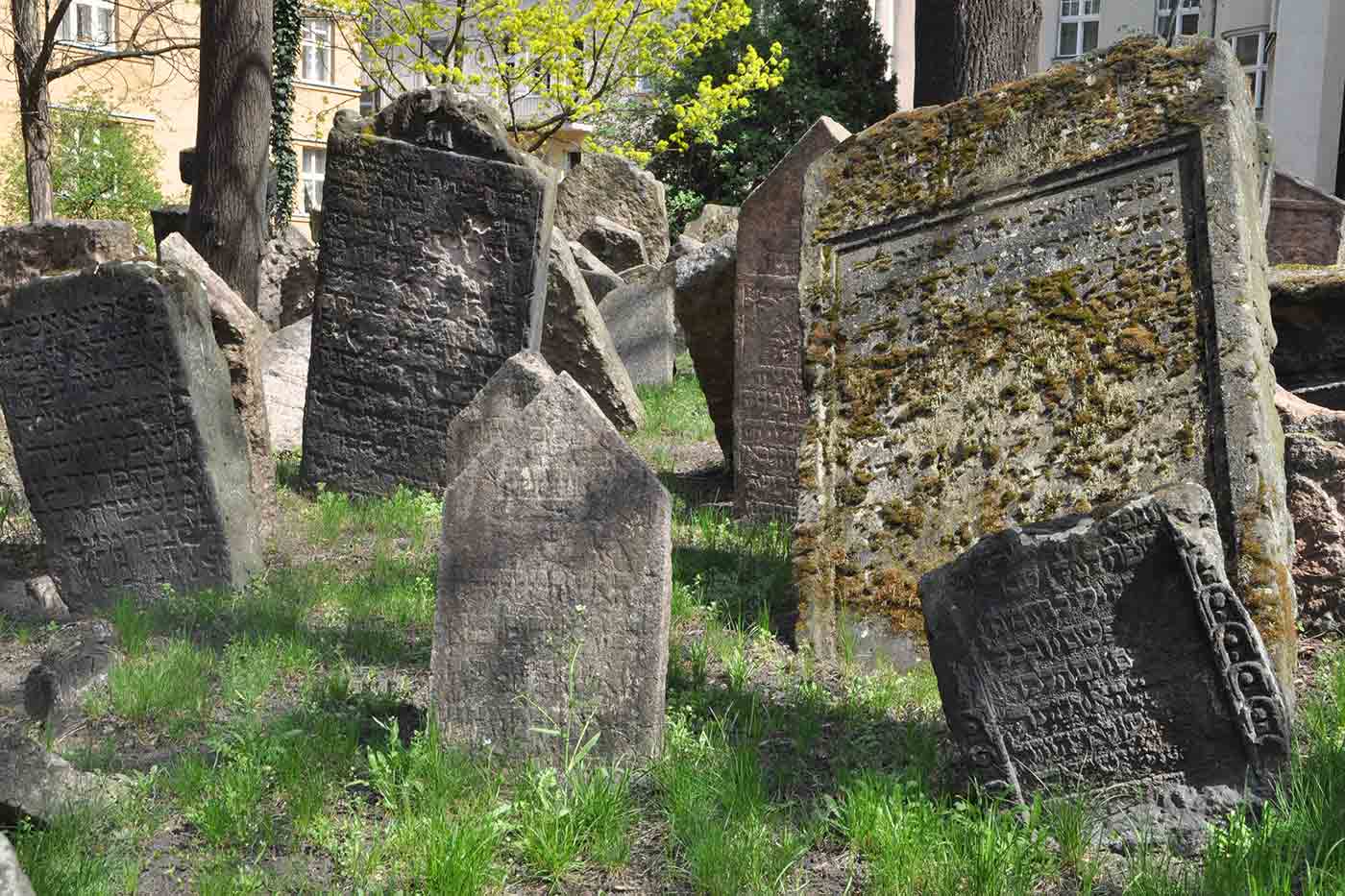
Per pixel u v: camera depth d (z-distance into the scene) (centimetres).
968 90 1265
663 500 473
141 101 2827
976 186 629
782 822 439
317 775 466
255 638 631
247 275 1454
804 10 2695
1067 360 601
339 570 774
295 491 972
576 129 3372
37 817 427
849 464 636
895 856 403
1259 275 603
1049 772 438
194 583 723
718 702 549
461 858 399
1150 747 430
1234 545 539
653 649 474
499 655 484
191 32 2980
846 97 2664
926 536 614
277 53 2591
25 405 723
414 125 930
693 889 405
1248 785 421
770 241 912
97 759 491
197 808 446
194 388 715
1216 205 580
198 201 1445
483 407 570
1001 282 621
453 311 930
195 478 717
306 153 3372
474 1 2152
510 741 483
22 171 2442
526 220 909
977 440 613
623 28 2147
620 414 1231
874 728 523
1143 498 422
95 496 725
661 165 2758
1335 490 609
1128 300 593
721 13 2155
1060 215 614
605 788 444
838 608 623
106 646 603
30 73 1702
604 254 1778
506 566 484
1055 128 617
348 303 952
